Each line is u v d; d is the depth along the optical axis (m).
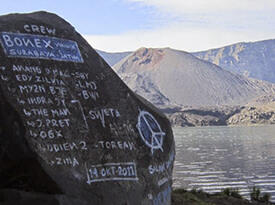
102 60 6.03
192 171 59.09
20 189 4.55
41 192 4.58
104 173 5.06
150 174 5.60
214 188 38.69
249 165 67.25
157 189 5.69
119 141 5.41
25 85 4.95
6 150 4.49
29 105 4.84
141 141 5.73
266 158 79.62
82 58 5.74
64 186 4.64
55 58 5.44
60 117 5.02
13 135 4.55
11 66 5.00
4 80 4.83
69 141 4.93
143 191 5.40
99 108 5.48
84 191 4.78
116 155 5.29
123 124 5.62
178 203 9.20
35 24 5.56
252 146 117.44
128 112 5.80
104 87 5.72
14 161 4.49
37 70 5.18
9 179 4.55
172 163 6.39
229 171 58.66
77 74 5.53
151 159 5.72
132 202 5.18
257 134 191.38
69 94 5.28
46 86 5.13
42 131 4.77
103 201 4.89
